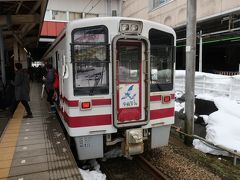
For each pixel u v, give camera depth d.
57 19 22.72
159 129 5.11
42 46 25.22
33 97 11.10
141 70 4.74
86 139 4.47
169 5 18.00
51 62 8.75
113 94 4.47
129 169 5.12
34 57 42.19
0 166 3.99
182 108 8.60
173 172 4.90
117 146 5.11
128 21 4.49
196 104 8.52
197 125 7.61
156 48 4.92
